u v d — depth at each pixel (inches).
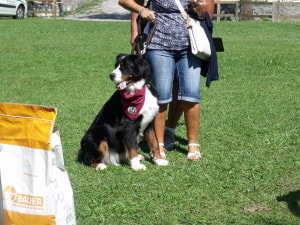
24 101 376.5
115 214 219.0
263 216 217.6
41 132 180.9
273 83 428.5
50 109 180.5
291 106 358.0
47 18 1123.9
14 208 184.9
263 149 279.0
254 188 237.8
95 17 1190.9
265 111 346.0
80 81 437.7
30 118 181.9
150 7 262.5
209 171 253.4
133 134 257.3
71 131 307.4
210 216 218.1
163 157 266.8
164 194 232.5
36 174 182.4
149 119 258.4
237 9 1104.8
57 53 576.4
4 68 491.5
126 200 228.7
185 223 213.9
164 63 259.6
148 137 261.9
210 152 276.1
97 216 217.9
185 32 257.8
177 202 226.8
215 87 414.0
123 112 256.8
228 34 767.7
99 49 606.2
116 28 844.0
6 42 662.5
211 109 350.0
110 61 526.0
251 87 414.3
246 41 684.7
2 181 185.2
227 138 295.3
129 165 262.5
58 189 182.9
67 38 711.1
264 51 589.0
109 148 260.4
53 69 487.2
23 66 502.0
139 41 263.9
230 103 365.7
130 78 253.9
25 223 184.5
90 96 389.1
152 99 257.9
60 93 398.9
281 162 262.5
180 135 301.6
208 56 260.2
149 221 215.0
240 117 332.8
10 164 184.5
